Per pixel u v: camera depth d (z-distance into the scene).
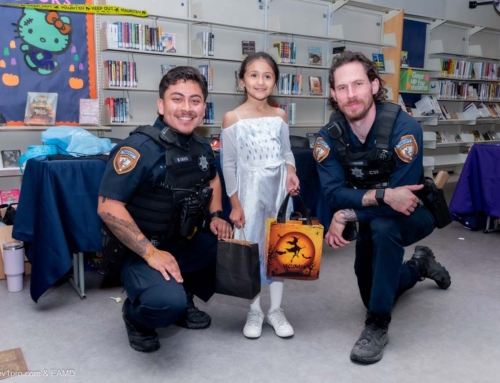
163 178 1.68
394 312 2.31
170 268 1.64
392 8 5.96
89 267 2.94
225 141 1.99
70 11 3.73
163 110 1.72
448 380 1.70
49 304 2.39
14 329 2.09
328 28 5.69
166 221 1.73
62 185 2.25
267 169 1.95
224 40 4.88
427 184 1.92
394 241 1.81
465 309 2.36
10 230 2.71
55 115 3.62
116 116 4.01
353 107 1.73
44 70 3.67
